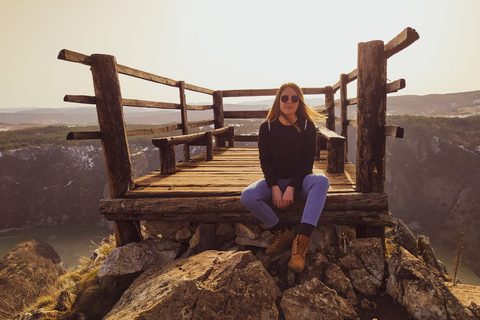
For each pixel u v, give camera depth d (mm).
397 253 2191
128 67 2949
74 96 2348
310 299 1837
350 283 2078
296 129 2086
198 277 1806
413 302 1831
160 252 2615
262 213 2141
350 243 2346
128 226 2705
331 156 3383
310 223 1964
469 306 1797
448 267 37938
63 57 2115
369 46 2328
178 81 4770
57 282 3170
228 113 6441
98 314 2271
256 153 5441
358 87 2410
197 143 5082
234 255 2012
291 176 2180
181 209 2512
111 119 2604
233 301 1712
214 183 2918
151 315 1586
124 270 2436
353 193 2441
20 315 2568
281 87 2098
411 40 1845
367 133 2414
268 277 1907
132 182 2752
